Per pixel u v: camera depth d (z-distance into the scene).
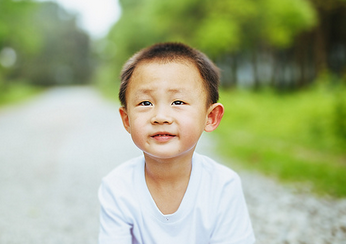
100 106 18.09
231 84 18.84
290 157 4.85
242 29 14.51
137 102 1.16
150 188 1.30
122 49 21.56
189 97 1.15
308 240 2.46
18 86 29.47
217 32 12.95
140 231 1.29
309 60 19.09
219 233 1.31
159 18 15.38
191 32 14.94
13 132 9.31
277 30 14.14
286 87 19.11
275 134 6.87
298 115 7.28
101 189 1.37
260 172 4.34
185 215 1.25
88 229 2.94
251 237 1.35
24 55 26.73
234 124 8.59
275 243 2.44
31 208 3.49
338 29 17.14
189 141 1.15
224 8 13.54
